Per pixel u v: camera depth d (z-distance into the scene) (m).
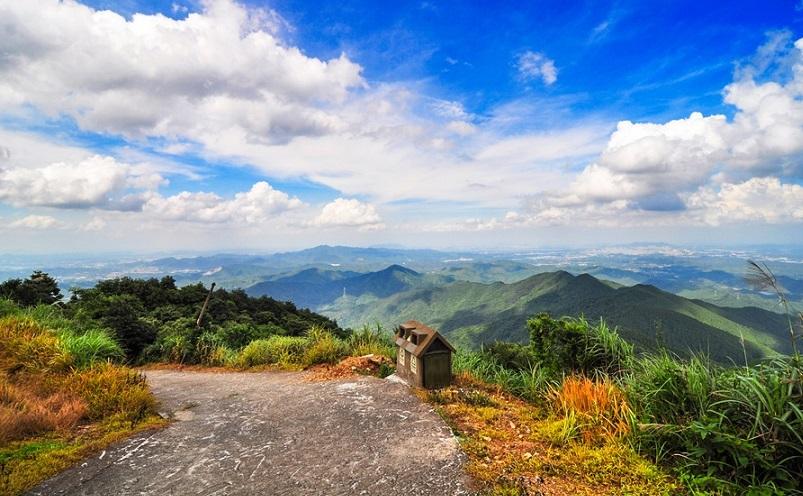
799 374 3.51
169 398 6.47
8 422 4.36
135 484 3.49
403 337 6.88
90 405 5.34
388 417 4.93
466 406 5.29
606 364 5.92
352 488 3.36
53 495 3.31
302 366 9.02
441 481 3.41
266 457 3.98
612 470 3.56
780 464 3.18
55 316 11.43
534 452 3.95
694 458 3.55
